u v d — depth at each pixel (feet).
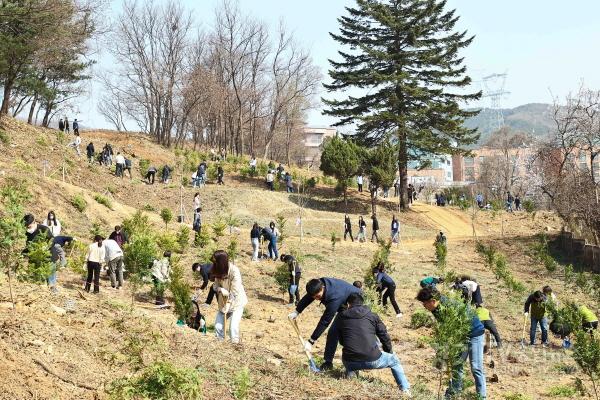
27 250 36.70
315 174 221.25
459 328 27.71
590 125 149.89
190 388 19.69
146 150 195.31
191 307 41.65
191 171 182.70
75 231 79.82
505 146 282.97
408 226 155.12
